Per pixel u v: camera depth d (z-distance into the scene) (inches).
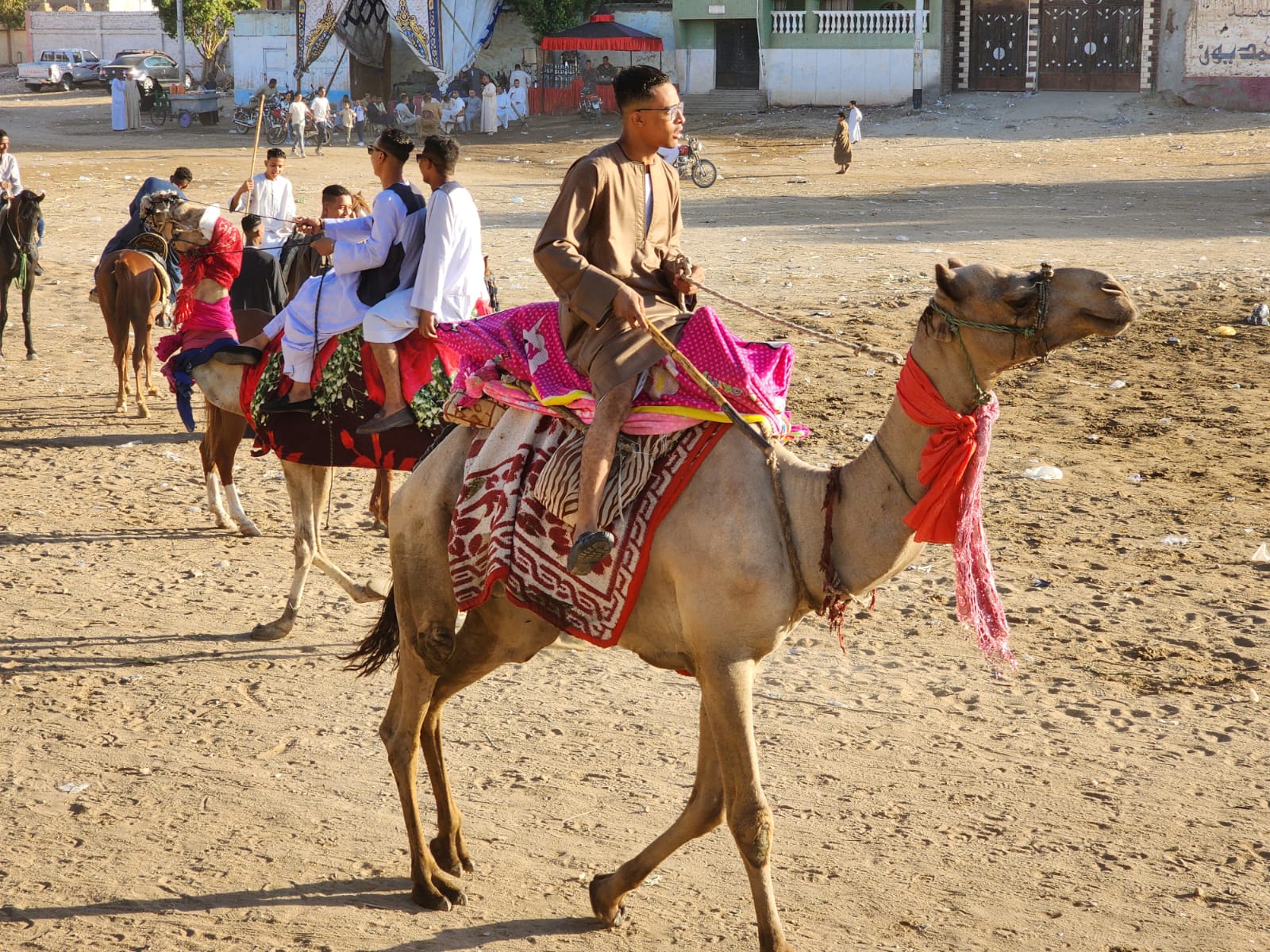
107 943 180.4
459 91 1905.8
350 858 204.4
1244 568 341.4
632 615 175.5
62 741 243.8
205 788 226.5
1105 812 220.1
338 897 193.0
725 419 170.4
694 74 1959.9
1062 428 486.6
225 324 365.1
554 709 260.7
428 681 191.3
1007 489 414.3
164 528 379.6
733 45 1964.8
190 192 1198.3
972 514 159.9
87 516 389.4
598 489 167.5
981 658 286.8
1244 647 291.6
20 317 697.0
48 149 1653.5
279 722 254.2
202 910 188.9
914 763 237.6
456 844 199.3
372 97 2047.2
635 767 235.3
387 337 278.1
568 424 178.5
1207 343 612.1
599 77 1926.7
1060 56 1833.2
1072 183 1233.4
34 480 425.1
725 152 1568.7
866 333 631.2
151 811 218.1
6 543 360.8
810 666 283.3
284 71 2066.9
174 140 1782.7
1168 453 453.1
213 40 2210.9
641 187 174.9
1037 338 153.6
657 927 186.7
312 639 299.9
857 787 228.4
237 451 470.0
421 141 1771.7
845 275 767.7
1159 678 275.7
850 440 463.8
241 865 201.5
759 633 166.4
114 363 607.5
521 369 182.1
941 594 326.0
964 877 199.5
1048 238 892.0
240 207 621.3
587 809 219.8
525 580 178.1
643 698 267.1
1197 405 515.5
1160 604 317.1
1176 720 256.2
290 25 2050.9
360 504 410.9
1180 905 192.1
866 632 302.0
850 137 1539.1
